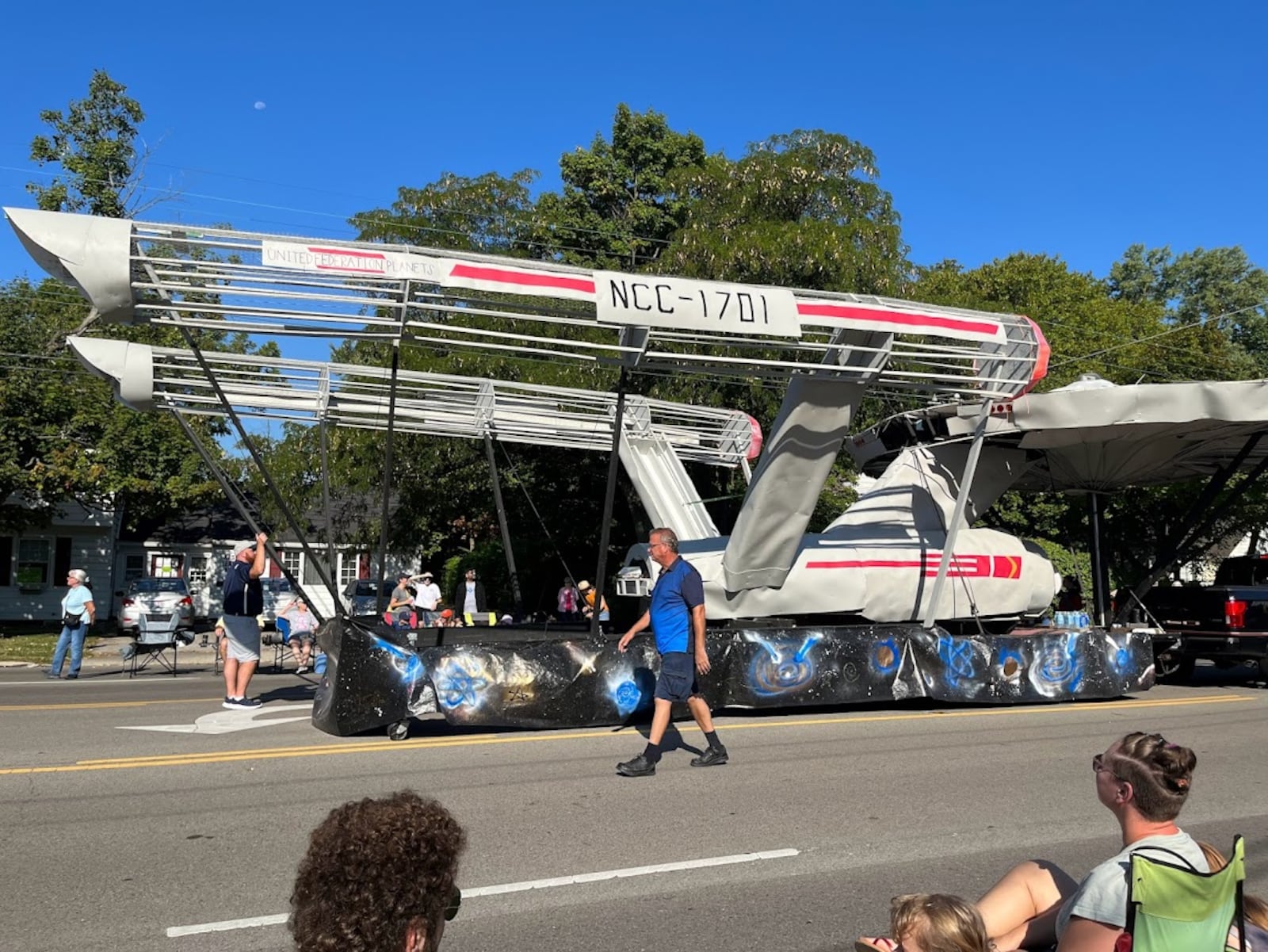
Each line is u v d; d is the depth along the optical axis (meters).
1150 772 3.40
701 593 8.25
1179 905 3.01
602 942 4.83
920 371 12.68
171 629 17.39
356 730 9.29
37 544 31.17
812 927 5.05
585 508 25.69
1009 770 8.54
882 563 11.94
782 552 10.98
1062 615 13.14
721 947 4.79
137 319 8.06
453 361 20.88
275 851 6.06
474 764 8.38
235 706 11.25
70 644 17.00
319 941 2.06
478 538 31.33
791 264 20.98
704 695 10.37
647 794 7.50
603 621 13.15
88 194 28.14
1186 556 15.52
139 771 8.02
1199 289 63.88
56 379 23.36
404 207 25.22
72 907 5.15
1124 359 28.47
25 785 7.59
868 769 8.46
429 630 11.81
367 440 22.30
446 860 2.20
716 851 6.23
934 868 5.99
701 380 20.81
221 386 10.86
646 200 31.64
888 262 22.02
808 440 10.46
